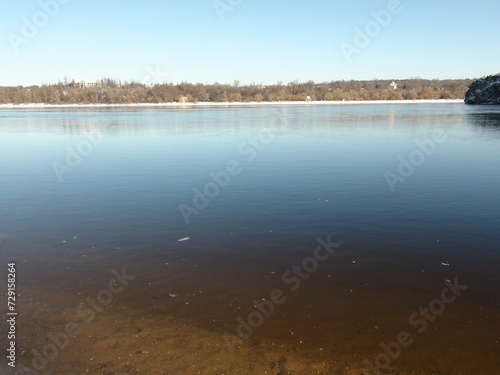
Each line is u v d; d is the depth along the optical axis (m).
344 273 6.72
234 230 8.88
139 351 4.72
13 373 4.34
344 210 10.23
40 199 11.91
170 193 12.42
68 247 8.02
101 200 11.68
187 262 7.25
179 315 5.52
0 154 22.00
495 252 7.45
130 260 7.37
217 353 4.70
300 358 4.61
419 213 9.91
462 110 66.38
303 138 27.84
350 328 5.19
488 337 4.97
